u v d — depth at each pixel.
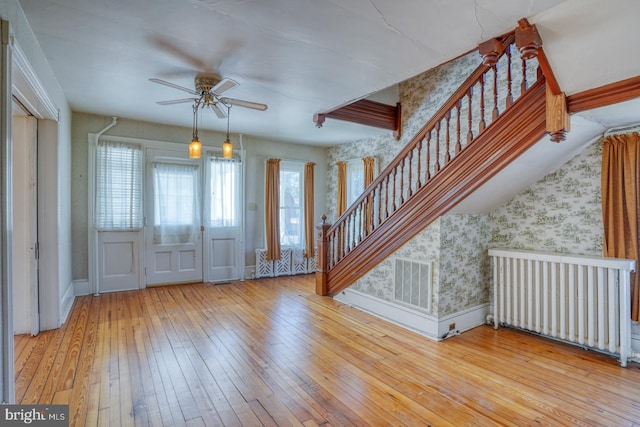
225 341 3.15
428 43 2.14
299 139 6.21
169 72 3.00
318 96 3.43
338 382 2.43
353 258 4.34
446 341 3.23
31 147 3.24
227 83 2.68
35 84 2.42
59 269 3.44
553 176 3.40
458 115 3.19
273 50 2.39
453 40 2.09
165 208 5.21
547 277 3.18
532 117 2.66
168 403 2.14
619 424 1.96
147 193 5.08
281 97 3.51
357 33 2.06
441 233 3.30
